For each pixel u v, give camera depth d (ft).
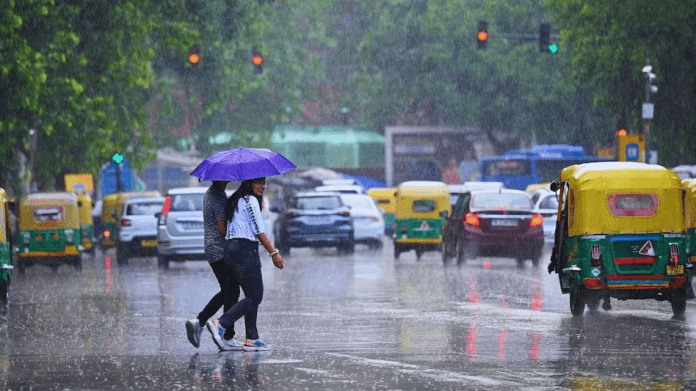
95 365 87.10
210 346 99.25
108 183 441.68
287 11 550.36
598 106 314.55
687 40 288.30
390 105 586.04
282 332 109.19
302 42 632.79
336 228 275.39
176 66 373.20
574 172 125.70
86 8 261.03
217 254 95.86
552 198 288.71
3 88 226.99
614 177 122.31
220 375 80.79
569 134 509.76
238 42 343.26
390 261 249.55
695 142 298.35
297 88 586.04
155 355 93.04
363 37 623.77
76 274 222.28
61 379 79.87
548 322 116.88
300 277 193.77
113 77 267.39
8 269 131.13
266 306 138.21
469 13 546.67
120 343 102.42
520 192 222.69
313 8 617.21
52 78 242.58
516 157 500.74
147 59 281.54
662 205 122.11
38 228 224.53
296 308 135.13
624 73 302.86
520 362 85.66
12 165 240.12
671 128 302.45
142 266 253.65
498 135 643.04
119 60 265.13
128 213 262.06
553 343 98.02
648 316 123.75
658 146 309.42
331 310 132.16
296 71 546.26
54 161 290.15
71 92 243.81
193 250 225.56
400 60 575.38
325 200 278.05
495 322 116.57
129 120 302.04
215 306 97.19
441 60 552.00
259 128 534.78
